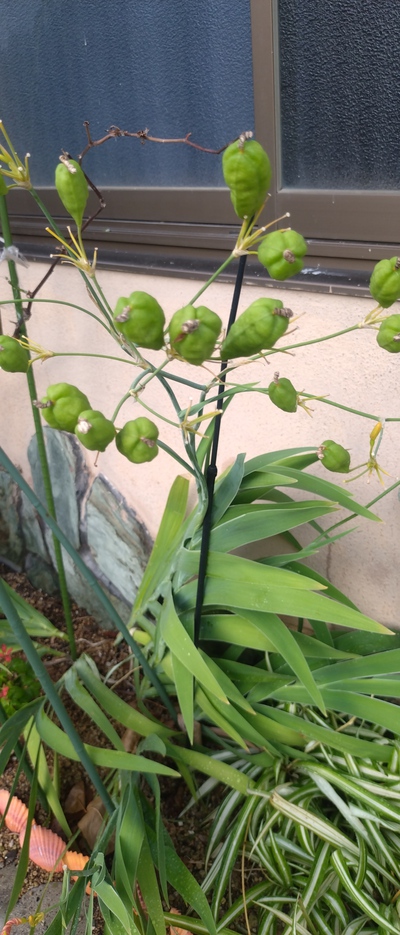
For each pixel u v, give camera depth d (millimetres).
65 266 439
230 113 353
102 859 270
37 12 405
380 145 307
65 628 544
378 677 320
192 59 353
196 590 311
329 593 347
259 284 343
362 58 297
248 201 174
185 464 245
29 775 353
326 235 328
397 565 371
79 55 400
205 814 373
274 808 315
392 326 194
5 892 348
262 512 296
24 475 575
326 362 342
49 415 194
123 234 408
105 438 190
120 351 435
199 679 279
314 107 319
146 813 317
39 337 486
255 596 282
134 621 398
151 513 470
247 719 330
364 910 274
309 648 313
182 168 380
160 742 313
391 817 286
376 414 337
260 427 385
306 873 312
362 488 363
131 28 369
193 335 161
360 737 348
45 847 343
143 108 386
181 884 279
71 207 185
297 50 312
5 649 402
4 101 455
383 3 281
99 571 526
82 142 424
